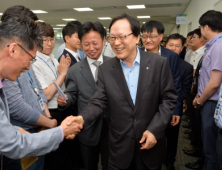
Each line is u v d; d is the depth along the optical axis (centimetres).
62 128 95
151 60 120
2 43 77
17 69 83
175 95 122
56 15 956
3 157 105
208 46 178
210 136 175
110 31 113
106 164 166
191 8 651
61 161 197
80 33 155
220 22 168
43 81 164
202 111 180
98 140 157
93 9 814
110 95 121
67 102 150
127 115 119
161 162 129
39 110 132
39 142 83
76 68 162
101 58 168
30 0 679
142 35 186
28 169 119
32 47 84
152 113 121
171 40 248
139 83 117
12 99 109
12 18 82
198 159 219
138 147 121
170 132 203
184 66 214
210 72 170
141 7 774
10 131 77
